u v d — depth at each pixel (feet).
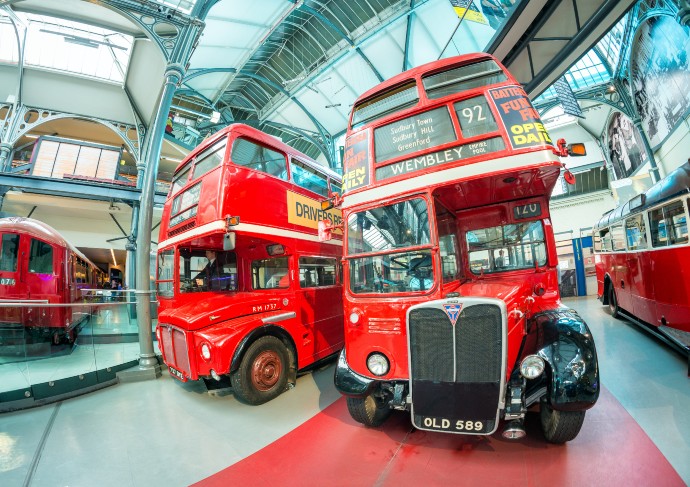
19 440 12.39
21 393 15.79
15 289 25.53
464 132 11.25
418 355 9.72
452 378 9.30
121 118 54.49
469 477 8.73
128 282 44.96
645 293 19.72
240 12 49.16
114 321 23.25
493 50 33.40
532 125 10.68
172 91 26.32
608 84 58.65
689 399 12.25
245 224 16.63
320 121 77.87
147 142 52.34
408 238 11.21
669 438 9.84
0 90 50.03
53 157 44.06
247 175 17.34
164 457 10.95
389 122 12.72
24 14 43.11
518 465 9.09
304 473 9.60
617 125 62.85
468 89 12.03
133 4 27.04
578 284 44.62
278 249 19.20
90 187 42.98
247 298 17.25
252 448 11.30
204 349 14.75
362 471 9.44
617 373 15.47
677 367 15.55
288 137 87.20
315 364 21.53
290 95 68.69
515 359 9.59
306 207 20.98
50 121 55.77
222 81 67.21
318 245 21.30
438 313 9.56
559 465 8.94
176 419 14.07
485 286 11.72
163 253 20.86
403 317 10.62
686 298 15.20
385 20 52.75
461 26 50.26
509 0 34.01
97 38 45.96
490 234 14.51
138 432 12.89
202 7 29.55
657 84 48.01
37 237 26.94
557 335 9.72
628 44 50.21
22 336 18.24
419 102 12.28
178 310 17.48
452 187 11.30
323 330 20.65
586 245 45.88
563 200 71.36
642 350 18.52
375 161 12.51
